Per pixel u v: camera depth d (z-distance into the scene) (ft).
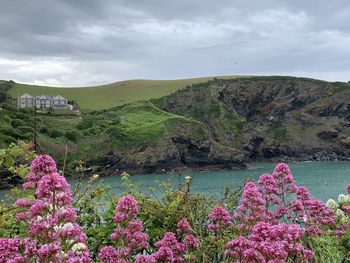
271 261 18.24
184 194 31.81
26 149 29.17
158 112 614.75
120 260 22.91
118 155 492.54
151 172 505.25
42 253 17.52
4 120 432.66
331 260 23.34
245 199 26.86
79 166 35.47
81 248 18.90
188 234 28.04
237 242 19.79
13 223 27.43
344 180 294.25
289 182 32.68
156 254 24.08
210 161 558.97
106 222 29.68
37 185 20.47
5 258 17.89
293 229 20.18
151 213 31.04
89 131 506.89
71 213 18.66
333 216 32.12
